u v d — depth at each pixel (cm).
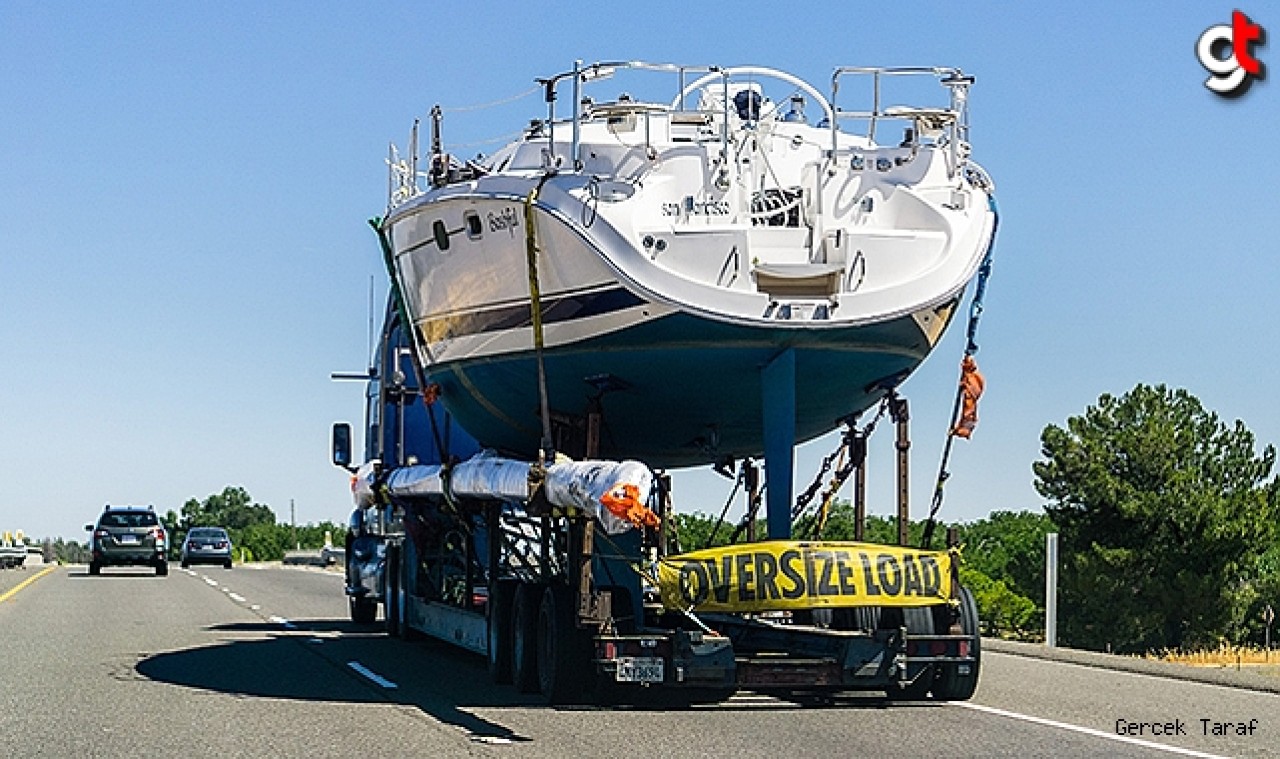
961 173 1353
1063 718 1214
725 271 1272
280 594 3216
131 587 3484
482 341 1442
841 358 1302
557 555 1352
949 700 1324
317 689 1411
